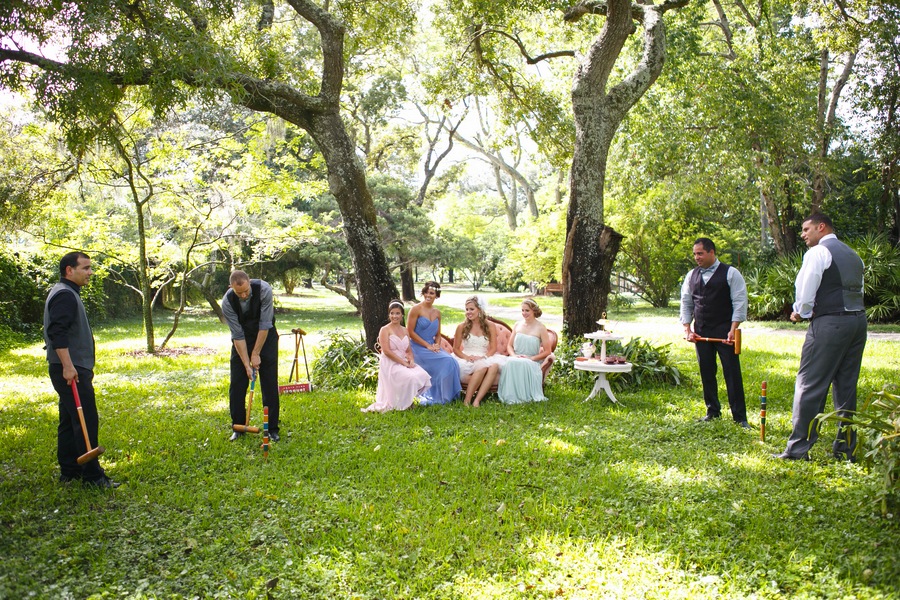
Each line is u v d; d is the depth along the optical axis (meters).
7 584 3.40
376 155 29.27
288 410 7.49
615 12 9.13
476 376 7.95
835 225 23.84
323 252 21.88
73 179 11.53
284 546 3.89
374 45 12.62
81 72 6.51
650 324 18.44
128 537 4.04
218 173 13.48
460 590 3.36
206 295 14.99
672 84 17.70
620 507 4.41
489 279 48.53
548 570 3.53
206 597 3.35
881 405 4.17
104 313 21.11
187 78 7.38
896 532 3.84
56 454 5.77
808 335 5.36
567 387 8.77
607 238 9.45
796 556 3.62
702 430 6.41
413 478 5.05
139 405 7.93
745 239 28.22
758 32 19.19
